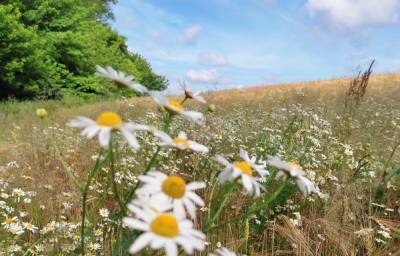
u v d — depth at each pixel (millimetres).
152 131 1831
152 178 1618
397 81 22281
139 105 10969
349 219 4125
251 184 1992
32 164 5617
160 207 1516
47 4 24969
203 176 4645
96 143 7043
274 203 4055
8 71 21734
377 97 14234
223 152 5844
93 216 3666
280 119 8367
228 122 7961
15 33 21016
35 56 22016
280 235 3965
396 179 5238
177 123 6402
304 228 4113
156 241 1350
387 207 4465
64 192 4680
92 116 12117
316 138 5699
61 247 3242
